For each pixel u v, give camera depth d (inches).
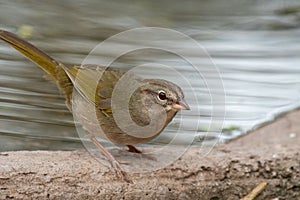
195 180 426.3
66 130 493.7
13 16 732.7
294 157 452.8
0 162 408.2
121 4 825.5
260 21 828.6
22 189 392.8
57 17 748.0
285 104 603.5
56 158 423.2
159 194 413.4
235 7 863.7
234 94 610.9
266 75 661.9
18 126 495.5
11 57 602.5
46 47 662.5
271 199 438.6
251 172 438.6
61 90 449.7
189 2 855.1
